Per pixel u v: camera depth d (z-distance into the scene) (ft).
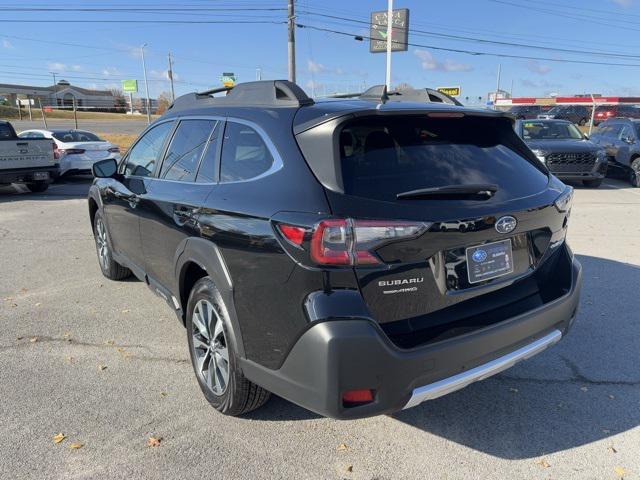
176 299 12.02
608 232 26.32
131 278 19.35
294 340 7.97
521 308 9.38
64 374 12.19
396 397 7.90
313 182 8.09
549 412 10.62
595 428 10.09
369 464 9.09
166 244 12.04
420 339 8.16
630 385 11.65
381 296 7.84
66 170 49.85
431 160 8.84
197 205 10.37
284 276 8.04
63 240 25.48
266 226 8.34
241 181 9.53
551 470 8.91
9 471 8.85
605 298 16.87
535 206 9.39
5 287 18.38
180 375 12.16
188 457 9.23
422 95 11.59
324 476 8.79
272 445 9.59
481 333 8.50
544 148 41.47
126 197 14.64
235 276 9.05
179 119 13.05
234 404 9.83
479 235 8.57
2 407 10.78
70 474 8.80
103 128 148.15
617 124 49.01
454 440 9.75
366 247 7.61
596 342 13.74
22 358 13.00
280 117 9.30
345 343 7.48
